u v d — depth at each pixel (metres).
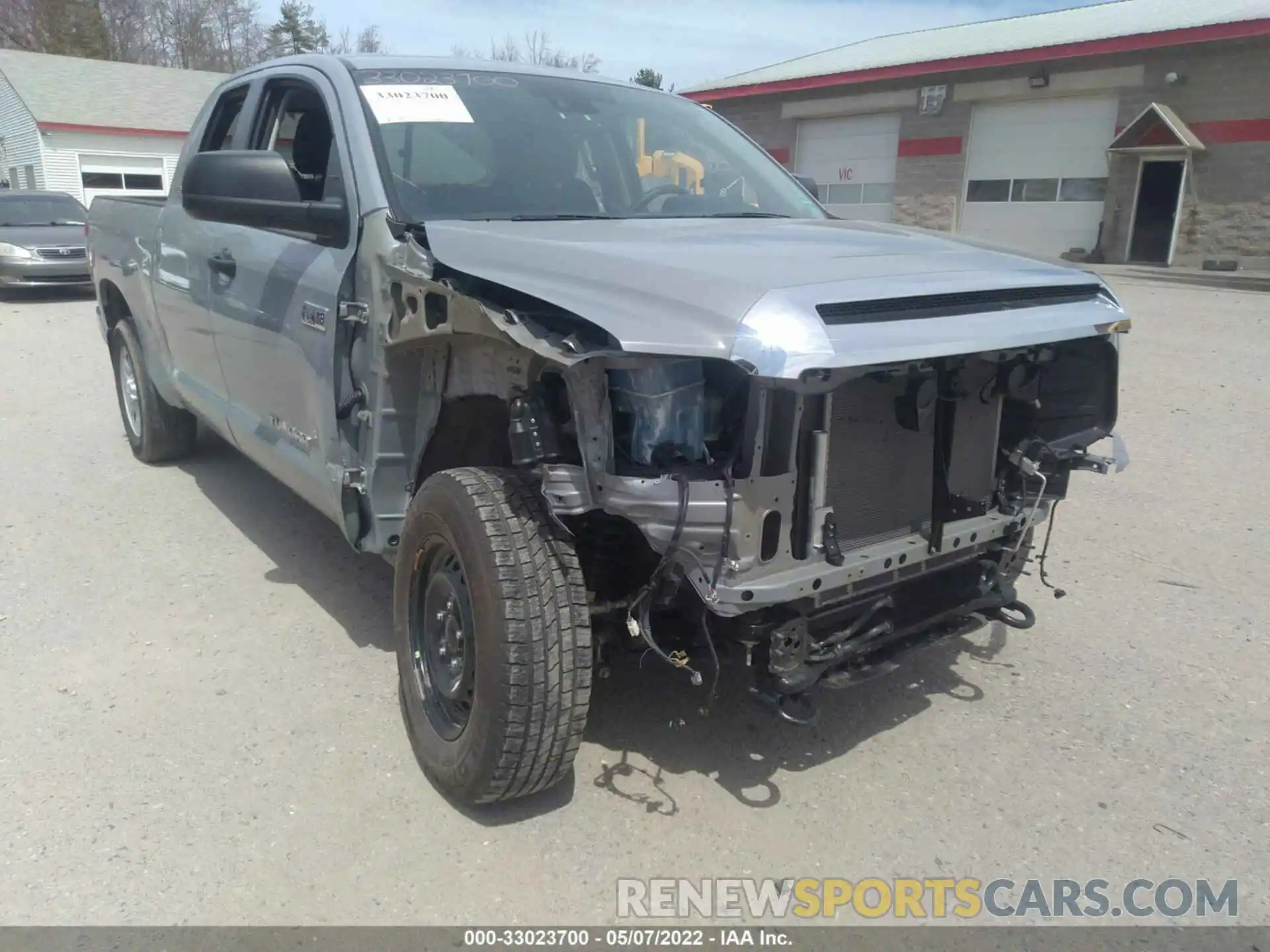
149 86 31.75
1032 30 25.61
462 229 3.20
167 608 4.39
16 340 11.58
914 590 3.20
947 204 23.33
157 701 3.63
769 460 2.57
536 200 3.69
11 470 6.36
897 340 2.55
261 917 2.62
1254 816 3.12
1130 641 4.26
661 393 2.54
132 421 6.52
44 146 28.14
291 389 3.85
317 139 4.07
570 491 2.61
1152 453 7.06
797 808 3.11
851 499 2.88
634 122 4.29
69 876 2.74
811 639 2.86
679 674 3.85
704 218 3.83
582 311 2.57
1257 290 16.62
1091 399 3.56
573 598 2.80
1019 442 3.33
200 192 3.62
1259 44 18.05
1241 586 4.82
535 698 2.74
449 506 2.87
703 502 2.53
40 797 3.07
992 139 22.41
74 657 3.94
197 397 5.05
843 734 3.52
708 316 2.45
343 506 3.52
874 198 25.06
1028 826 3.05
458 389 3.13
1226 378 9.37
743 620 2.75
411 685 3.23
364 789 3.15
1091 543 5.37
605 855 2.88
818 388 2.50
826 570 2.74
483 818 3.02
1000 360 3.05
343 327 3.42
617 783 3.21
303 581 4.69
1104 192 20.84
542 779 2.91
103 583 4.64
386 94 3.75
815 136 26.14
